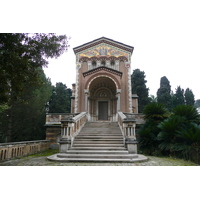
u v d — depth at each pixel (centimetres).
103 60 2169
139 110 3747
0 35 696
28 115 2250
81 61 2180
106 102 2175
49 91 2694
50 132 1722
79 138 1126
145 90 3881
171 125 1122
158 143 1261
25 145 1141
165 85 4219
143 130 1320
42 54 940
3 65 704
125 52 2195
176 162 889
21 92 886
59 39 937
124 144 1014
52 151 1467
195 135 980
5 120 2214
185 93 4669
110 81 1955
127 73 2134
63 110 3603
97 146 1008
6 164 779
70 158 841
